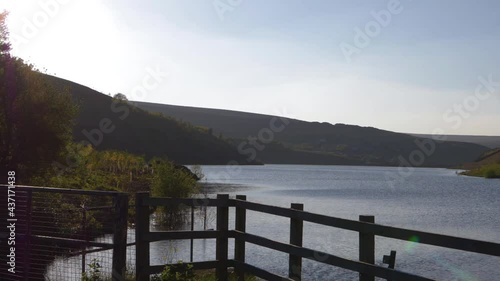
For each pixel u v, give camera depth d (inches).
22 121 1098.7
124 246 330.6
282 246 332.2
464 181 5738.2
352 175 6894.7
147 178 1722.4
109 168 1881.2
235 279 372.5
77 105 1205.7
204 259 761.0
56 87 1195.9
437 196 3100.4
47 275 412.5
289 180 4827.8
